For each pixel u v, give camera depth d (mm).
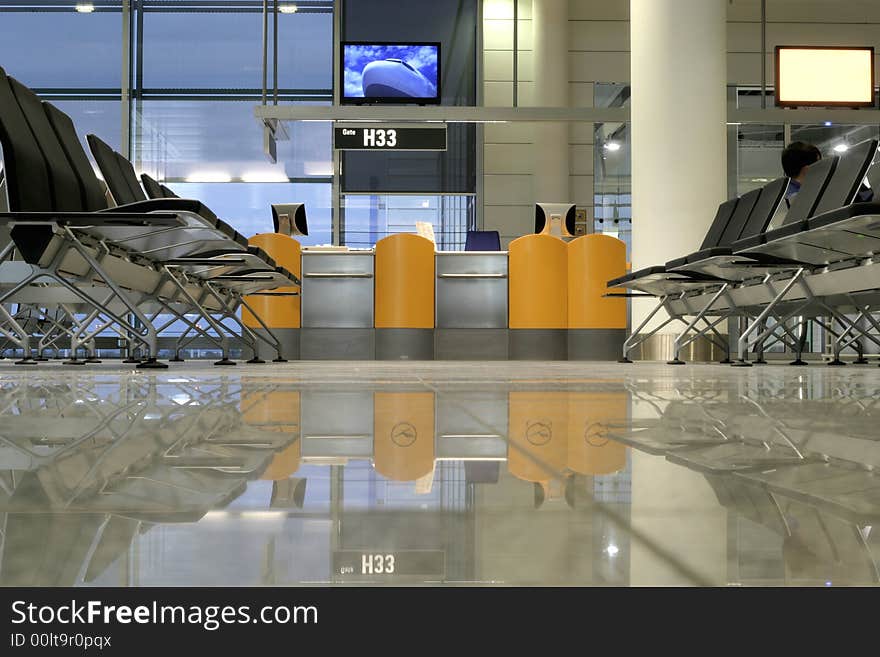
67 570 247
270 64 11258
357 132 8891
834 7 11391
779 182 4723
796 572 243
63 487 421
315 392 1496
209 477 463
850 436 710
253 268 4707
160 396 1347
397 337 6879
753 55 11320
